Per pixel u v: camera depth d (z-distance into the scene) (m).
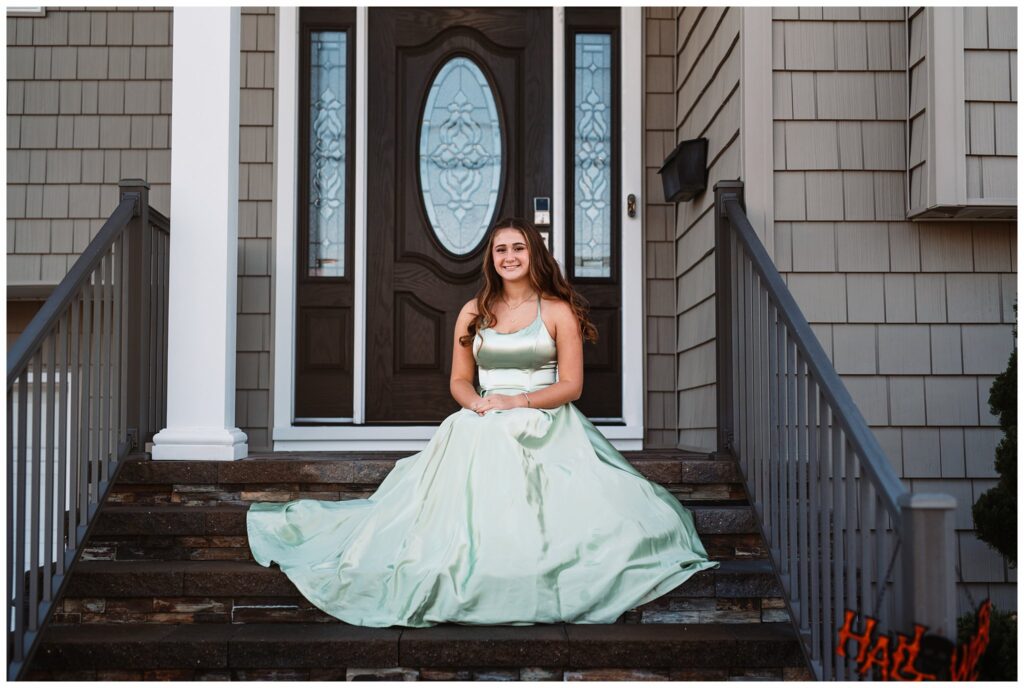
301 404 4.21
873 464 2.00
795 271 3.29
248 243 4.14
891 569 1.92
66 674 2.49
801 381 2.50
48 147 4.22
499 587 2.54
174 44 3.31
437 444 2.82
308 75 4.25
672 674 2.47
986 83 3.16
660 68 4.30
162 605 2.75
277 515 2.92
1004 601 3.25
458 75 4.32
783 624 2.68
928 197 3.16
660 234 4.25
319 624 2.68
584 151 4.33
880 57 3.35
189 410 3.22
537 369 3.09
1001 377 2.99
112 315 3.19
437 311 4.27
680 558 2.67
